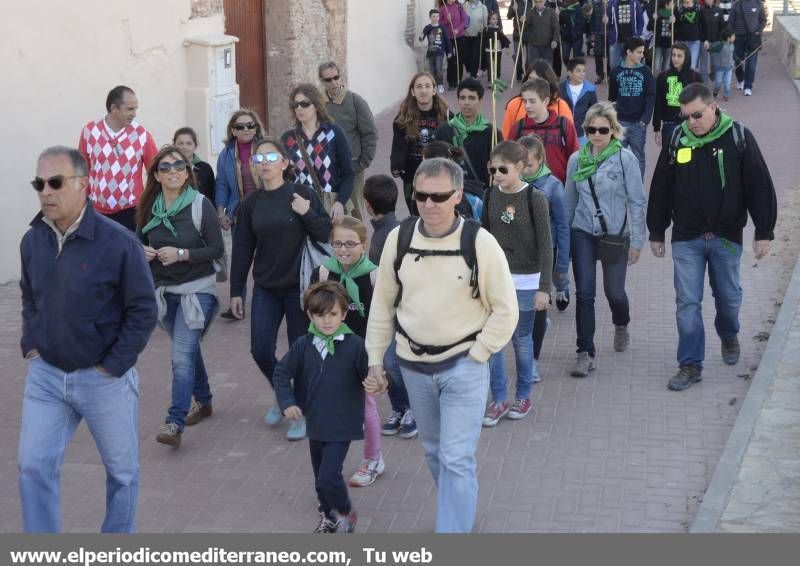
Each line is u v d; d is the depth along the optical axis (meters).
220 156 10.90
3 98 11.94
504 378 8.38
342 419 6.57
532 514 6.97
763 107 22.55
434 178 5.80
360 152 11.69
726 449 7.73
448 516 6.03
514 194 8.05
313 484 7.54
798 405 8.41
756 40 23.92
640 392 8.96
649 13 23.61
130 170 10.49
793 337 9.84
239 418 8.67
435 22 24.89
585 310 9.26
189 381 8.05
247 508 7.20
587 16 26.50
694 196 8.79
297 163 9.93
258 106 18.06
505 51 30.48
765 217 8.71
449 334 6.00
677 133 8.88
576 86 13.70
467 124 10.17
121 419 6.07
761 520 6.75
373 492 7.36
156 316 6.07
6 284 12.15
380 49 23.41
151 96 14.25
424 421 6.28
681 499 7.16
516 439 8.11
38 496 5.98
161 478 7.64
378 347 6.29
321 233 7.95
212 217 8.06
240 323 10.95
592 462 7.72
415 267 6.00
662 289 11.63
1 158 11.97
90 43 13.06
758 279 11.75
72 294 5.84
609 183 9.08
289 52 18.06
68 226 5.88
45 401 6.00
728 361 9.45
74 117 12.87
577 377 9.27
